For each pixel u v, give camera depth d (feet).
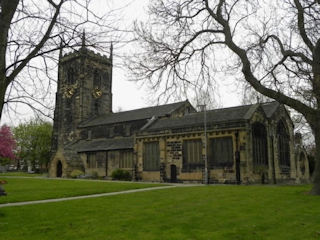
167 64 70.54
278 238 34.55
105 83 264.52
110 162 197.77
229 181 131.75
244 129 130.21
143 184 118.32
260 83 74.28
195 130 145.38
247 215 47.29
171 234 36.11
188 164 146.51
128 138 205.16
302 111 72.59
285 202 60.13
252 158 130.31
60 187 105.40
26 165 377.09
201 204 58.59
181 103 202.49
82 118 246.68
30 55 36.78
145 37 72.95
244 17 91.30
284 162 156.15
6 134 209.87
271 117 146.51
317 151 72.28
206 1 76.33
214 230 38.11
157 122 181.88
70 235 35.91
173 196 72.02
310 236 35.29
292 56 76.07
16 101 37.19
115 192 88.22
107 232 37.22
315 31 72.08
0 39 37.32
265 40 79.05
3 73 37.01
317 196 67.67
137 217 46.24
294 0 75.05
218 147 137.80
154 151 162.71
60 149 213.87
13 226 40.68
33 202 65.67
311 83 71.61
